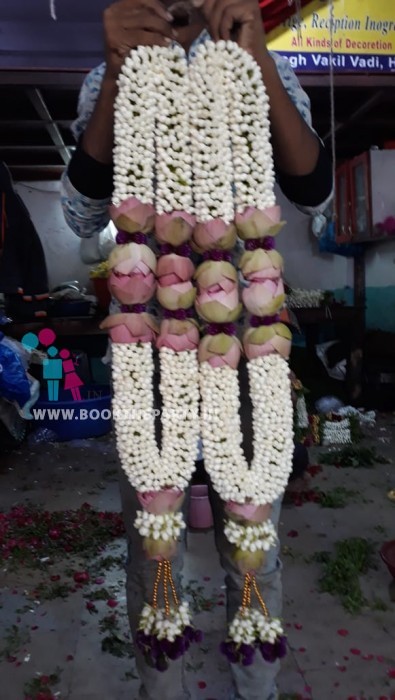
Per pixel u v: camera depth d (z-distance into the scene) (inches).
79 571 90.2
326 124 154.9
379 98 128.9
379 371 188.5
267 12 114.1
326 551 95.1
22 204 159.9
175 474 44.3
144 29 40.5
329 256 215.6
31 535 101.8
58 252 210.1
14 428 150.2
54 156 183.9
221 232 42.6
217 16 41.2
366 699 63.0
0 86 121.3
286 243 214.7
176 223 42.3
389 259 194.4
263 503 44.8
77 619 78.1
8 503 119.5
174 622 44.3
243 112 42.0
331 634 73.9
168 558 44.7
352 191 168.6
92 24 133.4
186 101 41.7
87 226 50.8
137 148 41.6
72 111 145.3
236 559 45.0
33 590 85.3
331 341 207.0
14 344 146.3
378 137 170.1
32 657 70.6
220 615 77.5
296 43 117.3
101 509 115.2
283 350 44.2
